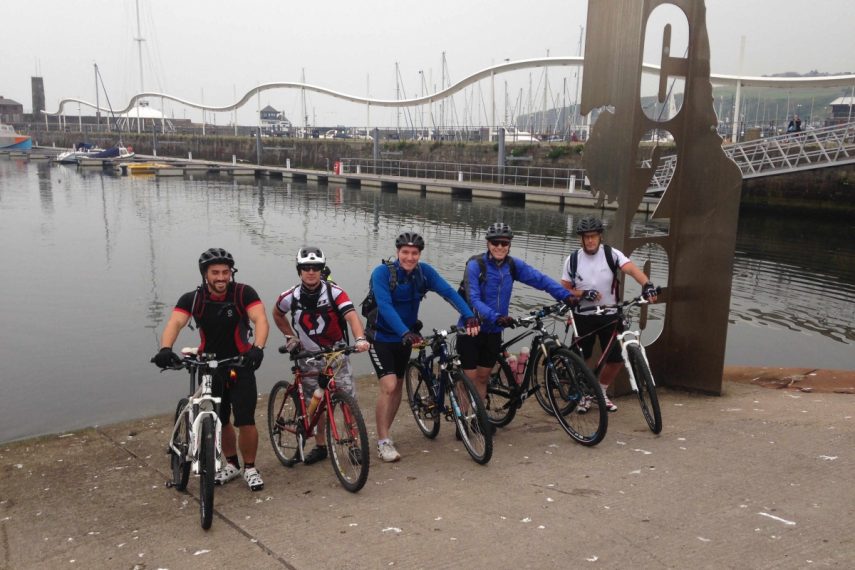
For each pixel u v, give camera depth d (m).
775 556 3.38
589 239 5.66
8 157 94.75
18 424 8.42
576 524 3.81
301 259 4.63
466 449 5.32
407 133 82.75
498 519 3.94
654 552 3.46
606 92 6.48
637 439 5.30
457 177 52.69
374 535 3.83
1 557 3.96
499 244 5.27
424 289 5.04
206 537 3.96
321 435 5.29
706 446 5.04
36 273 19.17
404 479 4.77
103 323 13.78
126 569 3.65
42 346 12.03
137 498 4.77
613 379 6.21
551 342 5.37
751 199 33.31
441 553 3.55
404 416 6.69
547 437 5.55
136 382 10.11
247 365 4.17
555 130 74.31
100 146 111.19
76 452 5.93
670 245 6.77
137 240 25.77
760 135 39.38
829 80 43.09
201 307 4.29
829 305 15.14
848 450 4.82
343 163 67.56
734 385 7.16
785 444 5.00
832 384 6.96
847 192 30.14
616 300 5.80
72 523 4.39
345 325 4.93
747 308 14.83
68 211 35.53
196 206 38.69
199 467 4.07
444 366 5.18
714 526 3.71
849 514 3.80
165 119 133.50
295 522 4.10
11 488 5.13
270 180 62.44
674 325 6.91
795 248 23.31
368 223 31.16
